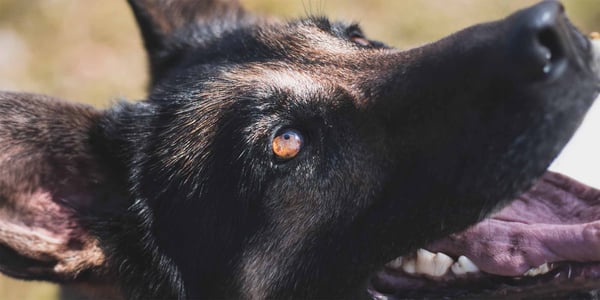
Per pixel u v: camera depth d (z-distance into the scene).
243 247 0.72
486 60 0.66
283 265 0.72
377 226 0.71
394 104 0.70
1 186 0.69
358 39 0.77
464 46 0.68
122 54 1.27
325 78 0.71
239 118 0.71
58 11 1.32
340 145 0.70
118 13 1.31
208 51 0.77
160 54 0.82
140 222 0.73
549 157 0.66
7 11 1.32
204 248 0.72
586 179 0.77
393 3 1.24
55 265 0.71
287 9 1.24
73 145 0.73
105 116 0.75
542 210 0.73
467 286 0.72
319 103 0.71
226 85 0.72
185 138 0.72
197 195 0.72
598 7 1.17
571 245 0.69
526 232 0.71
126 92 1.21
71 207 0.73
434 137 0.69
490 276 0.71
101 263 0.72
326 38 0.75
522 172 0.66
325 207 0.71
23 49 1.28
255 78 0.72
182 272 0.73
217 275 0.72
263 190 0.71
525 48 0.64
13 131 0.70
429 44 0.71
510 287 0.71
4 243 0.69
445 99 0.68
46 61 1.27
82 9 1.32
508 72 0.65
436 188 0.69
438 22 1.21
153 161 0.73
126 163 0.74
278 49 0.74
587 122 0.80
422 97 0.69
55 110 0.73
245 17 0.84
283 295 0.73
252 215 0.71
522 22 0.65
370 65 0.72
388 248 0.71
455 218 0.69
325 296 0.73
